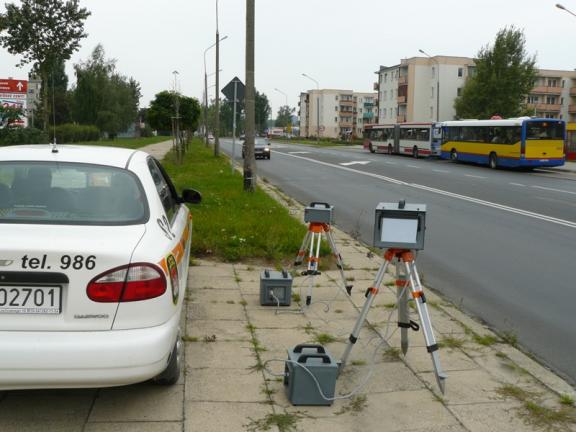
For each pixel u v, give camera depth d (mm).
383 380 4742
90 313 3576
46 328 3547
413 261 4578
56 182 4363
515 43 72688
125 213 4203
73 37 24469
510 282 8383
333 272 8297
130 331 3633
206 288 7215
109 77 77812
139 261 3691
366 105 154250
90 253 3588
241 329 5797
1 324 3527
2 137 17109
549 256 10148
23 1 23578
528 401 4422
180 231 5176
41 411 4027
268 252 8977
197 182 19328
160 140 76750
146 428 3852
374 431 3945
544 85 106562
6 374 3449
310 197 18875
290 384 4281
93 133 56719
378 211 4398
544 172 33000
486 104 74125
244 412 4121
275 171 30281
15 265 3504
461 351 5430
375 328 5973
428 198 18719
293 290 7293
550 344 5934
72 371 3498
